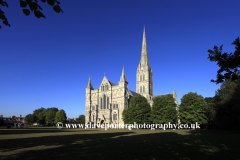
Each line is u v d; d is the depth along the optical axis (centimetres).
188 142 3275
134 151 2311
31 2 886
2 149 2447
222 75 1911
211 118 9925
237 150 2430
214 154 2144
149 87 16688
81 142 3256
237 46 1794
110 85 12762
